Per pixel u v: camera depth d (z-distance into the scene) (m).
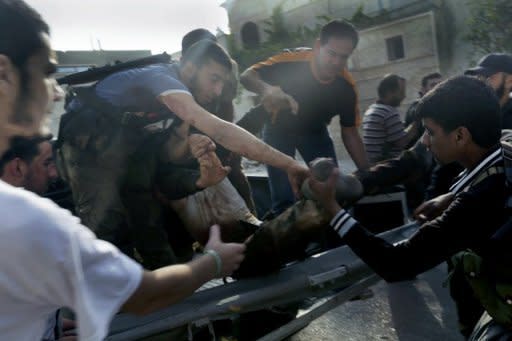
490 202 1.42
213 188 2.29
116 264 0.87
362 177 2.12
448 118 1.51
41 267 0.75
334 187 1.71
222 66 2.20
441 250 1.45
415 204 4.06
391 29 16.38
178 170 2.20
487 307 1.51
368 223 3.23
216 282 2.34
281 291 1.79
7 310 0.78
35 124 0.90
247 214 2.38
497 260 1.43
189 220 2.24
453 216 1.44
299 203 1.88
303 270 1.97
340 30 3.04
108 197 2.12
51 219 0.76
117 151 2.08
